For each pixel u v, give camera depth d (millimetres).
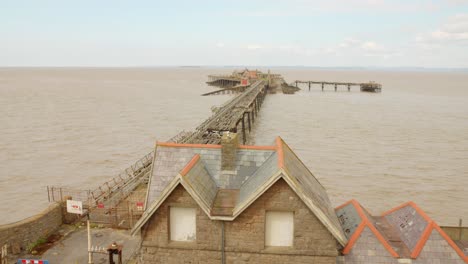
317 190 15625
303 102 120250
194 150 15570
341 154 52250
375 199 36156
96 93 144625
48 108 96125
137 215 24016
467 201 35906
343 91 173875
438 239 13758
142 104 110000
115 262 18781
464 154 53000
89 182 40531
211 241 13695
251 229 13422
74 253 19688
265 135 65375
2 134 63219
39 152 52438
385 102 122812
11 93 135875
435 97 144125
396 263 13469
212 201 13805
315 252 13289
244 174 14930
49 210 21938
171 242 13961
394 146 57594
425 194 37531
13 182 40531
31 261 17359
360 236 14078
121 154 51781
